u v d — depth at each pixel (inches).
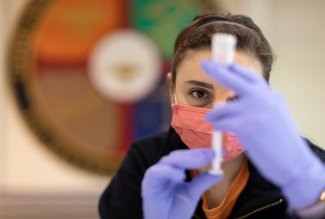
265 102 22.3
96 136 74.4
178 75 31.1
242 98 22.7
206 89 29.4
